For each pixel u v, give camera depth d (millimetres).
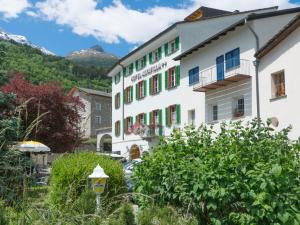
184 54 27047
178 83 28938
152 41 31891
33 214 4449
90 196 5398
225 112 23281
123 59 37562
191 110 27297
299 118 17875
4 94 11469
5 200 4570
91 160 7855
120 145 38781
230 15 29344
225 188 5137
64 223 4504
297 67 18109
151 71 33312
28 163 4992
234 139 5754
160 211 5398
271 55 19641
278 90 19547
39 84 29672
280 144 5586
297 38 18141
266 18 21109
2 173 4770
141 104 34969
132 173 7348
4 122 7742
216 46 24156
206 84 23547
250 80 21141
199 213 5672
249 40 21266
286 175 4953
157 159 6484
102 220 4844
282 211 4758
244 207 5176
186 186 5672
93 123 58000
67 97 28766
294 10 21203
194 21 29172
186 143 6562
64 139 27453
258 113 20219
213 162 5469
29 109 17344
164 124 30812
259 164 5062
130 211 5328
